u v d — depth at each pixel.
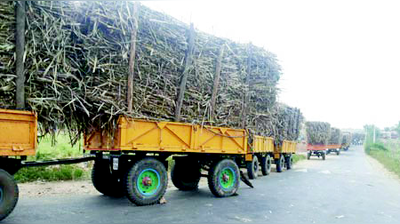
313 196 8.08
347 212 6.39
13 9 4.73
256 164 12.23
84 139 7.29
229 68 8.25
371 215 6.22
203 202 6.92
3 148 4.49
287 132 15.66
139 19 6.29
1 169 4.61
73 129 6.11
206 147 7.48
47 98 5.09
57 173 9.28
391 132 69.44
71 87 5.55
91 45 5.69
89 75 5.74
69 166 10.16
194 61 7.29
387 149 34.62
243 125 8.60
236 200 7.27
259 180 11.31
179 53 7.04
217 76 7.77
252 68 9.07
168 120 6.88
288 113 15.55
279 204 6.93
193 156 8.12
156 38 6.56
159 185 6.55
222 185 7.70
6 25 4.68
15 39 4.73
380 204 7.37
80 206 6.15
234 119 8.46
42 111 5.15
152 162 6.45
